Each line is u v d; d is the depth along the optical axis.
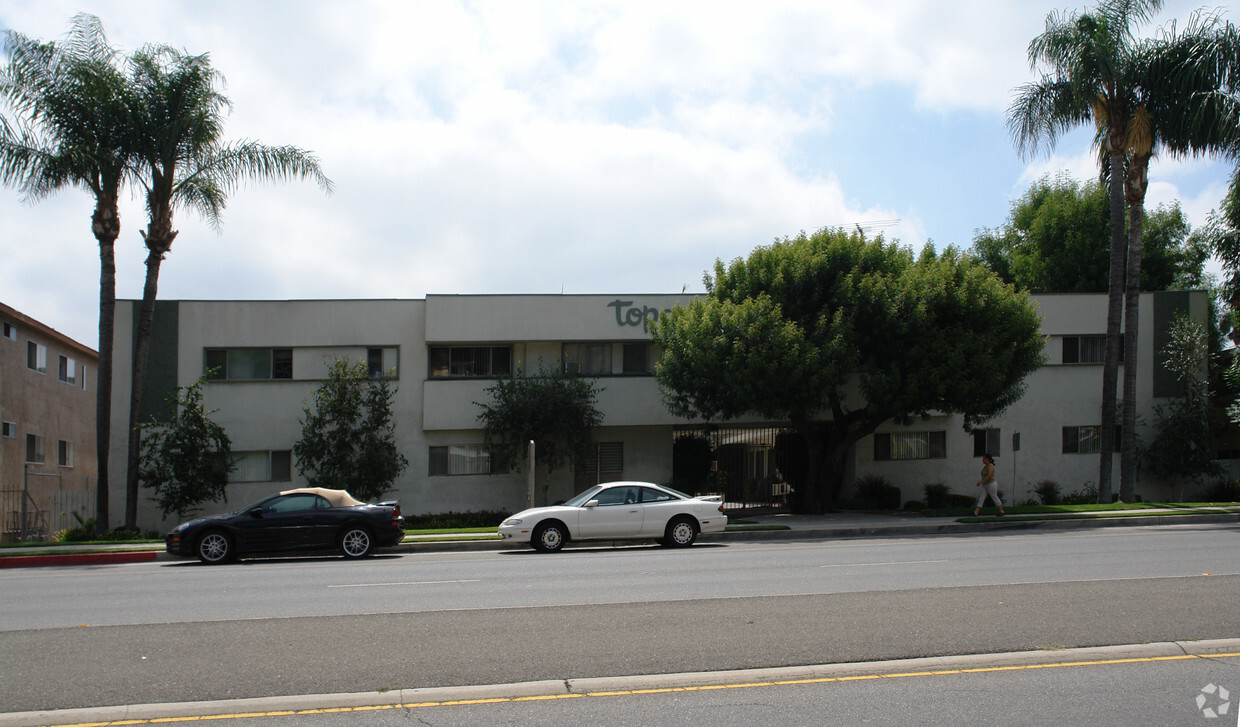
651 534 18.75
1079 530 21.30
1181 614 9.17
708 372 24.19
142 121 22.66
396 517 18.30
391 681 7.03
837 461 27.09
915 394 23.62
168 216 23.61
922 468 30.45
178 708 6.37
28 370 33.25
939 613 9.38
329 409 26.22
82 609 10.70
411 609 10.23
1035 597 10.25
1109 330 26.50
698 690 6.77
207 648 8.19
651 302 28.88
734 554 16.53
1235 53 24.53
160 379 27.48
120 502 26.91
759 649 7.91
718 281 26.19
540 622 9.22
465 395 28.16
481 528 23.45
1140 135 25.47
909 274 24.11
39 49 22.03
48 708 6.44
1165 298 31.61
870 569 13.47
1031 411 30.88
